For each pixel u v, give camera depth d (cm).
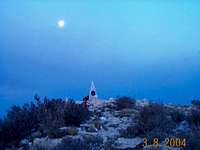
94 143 1767
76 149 1705
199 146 1677
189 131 1905
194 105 2628
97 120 2203
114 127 2092
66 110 2255
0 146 1986
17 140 2034
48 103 2400
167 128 1953
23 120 2153
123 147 1755
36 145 1816
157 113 2191
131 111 2341
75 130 2011
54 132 1989
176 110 2283
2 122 2150
